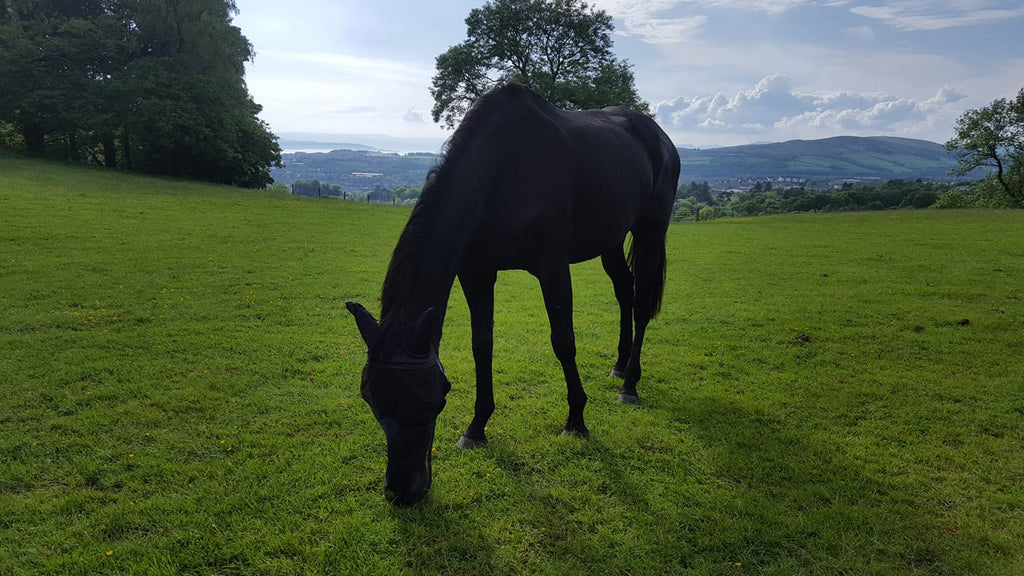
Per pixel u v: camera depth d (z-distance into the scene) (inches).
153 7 1262.3
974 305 308.0
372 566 98.3
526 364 206.2
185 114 1210.0
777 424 157.6
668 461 135.5
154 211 669.3
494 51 1336.1
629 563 99.3
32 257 392.2
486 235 125.2
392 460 90.8
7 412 157.9
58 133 1325.0
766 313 290.8
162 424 152.5
